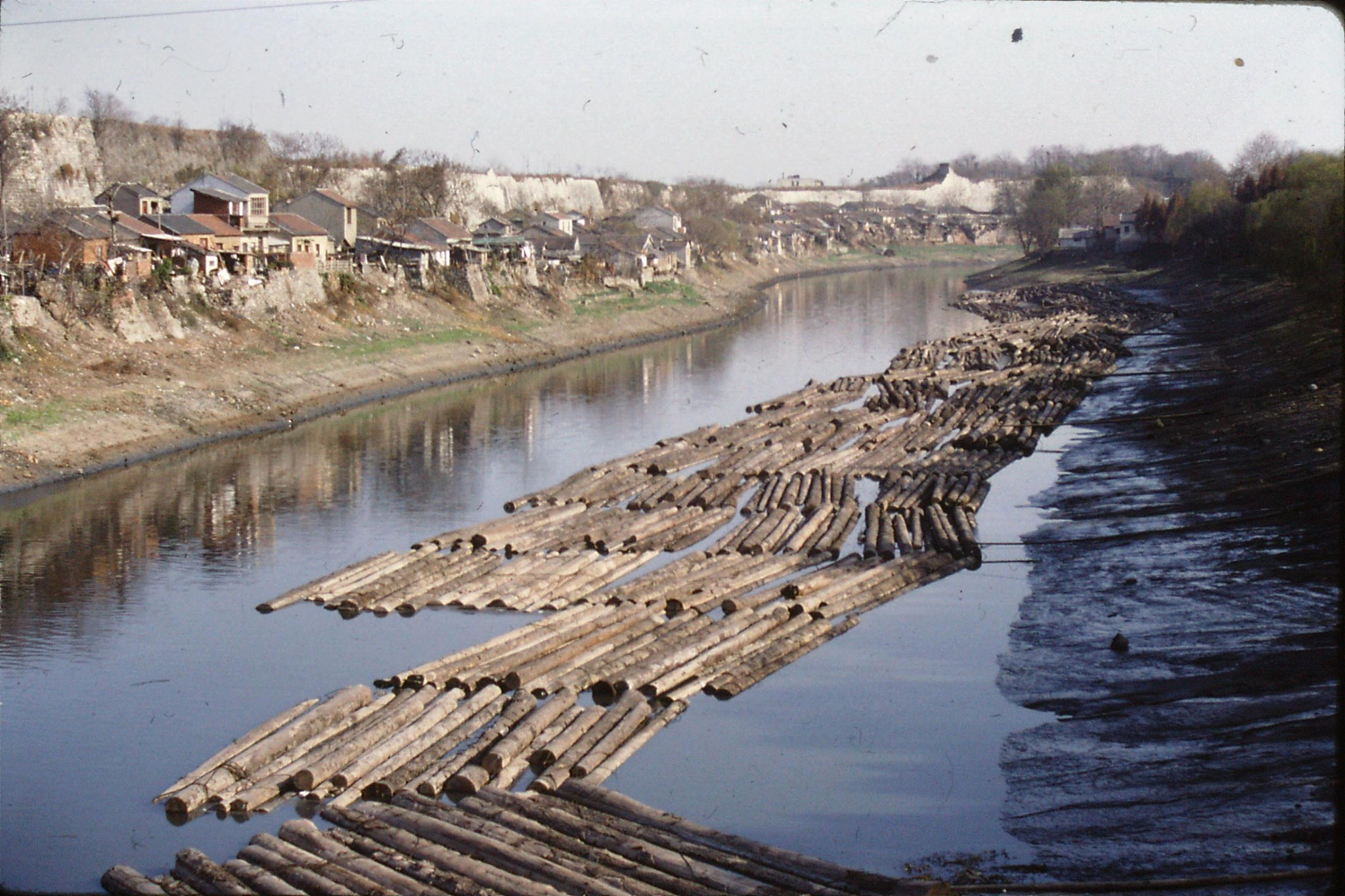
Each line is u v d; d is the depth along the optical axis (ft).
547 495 119.34
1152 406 154.40
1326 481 96.17
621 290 304.50
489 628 83.51
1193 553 89.45
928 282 456.04
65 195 222.69
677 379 213.25
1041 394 170.40
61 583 94.22
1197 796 53.31
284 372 177.17
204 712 70.03
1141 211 382.63
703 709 69.21
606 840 50.83
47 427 133.90
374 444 150.20
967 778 59.36
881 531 103.14
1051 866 49.60
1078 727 63.67
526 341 239.91
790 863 48.96
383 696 68.08
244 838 54.65
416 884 47.01
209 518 114.01
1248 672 66.23
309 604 89.10
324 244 242.17
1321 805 49.47
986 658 75.66
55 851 53.52
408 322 221.46
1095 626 78.43
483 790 56.08
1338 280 160.35
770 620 80.69
